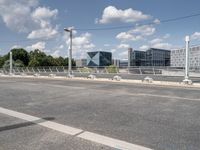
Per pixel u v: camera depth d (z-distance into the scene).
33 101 10.01
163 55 99.94
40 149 4.21
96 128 5.60
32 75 42.19
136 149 4.21
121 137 4.89
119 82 22.59
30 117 6.84
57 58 98.62
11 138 4.85
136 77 28.77
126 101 9.84
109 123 6.08
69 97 11.23
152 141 4.66
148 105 8.80
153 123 6.07
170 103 9.27
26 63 99.88
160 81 21.78
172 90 14.70
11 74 45.12
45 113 7.41
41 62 87.81
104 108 8.21
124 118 6.63
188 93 12.90
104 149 4.20
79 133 5.18
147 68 34.69
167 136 4.98
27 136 4.98
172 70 33.03
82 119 6.54
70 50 30.56
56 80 26.44
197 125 5.88
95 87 16.86
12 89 15.39
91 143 4.52
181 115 7.00
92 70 40.56
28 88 16.09
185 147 4.34
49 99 10.59
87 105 8.86
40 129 5.54
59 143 4.52
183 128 5.60
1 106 8.77
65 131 5.35
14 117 6.86
